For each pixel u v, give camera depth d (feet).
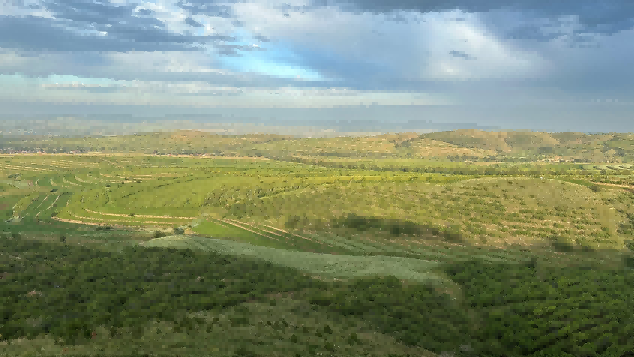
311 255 315.58
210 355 124.98
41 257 264.31
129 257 276.00
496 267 270.87
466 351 153.17
